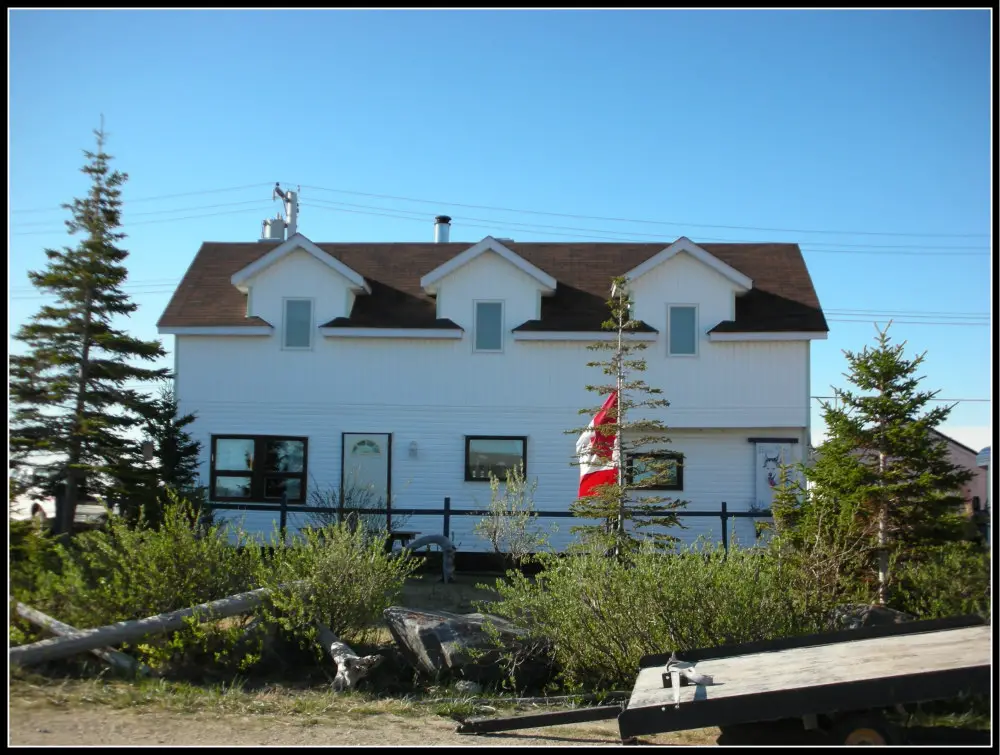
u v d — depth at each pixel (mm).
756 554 8867
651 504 11750
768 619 8195
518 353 20406
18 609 7953
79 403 13102
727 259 22875
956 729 6324
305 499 20234
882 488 10258
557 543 19281
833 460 10891
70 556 9203
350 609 9148
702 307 20312
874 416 10867
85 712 6312
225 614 8648
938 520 10328
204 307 21250
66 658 7789
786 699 5586
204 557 9117
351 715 6902
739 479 19938
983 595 9117
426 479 20266
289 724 6461
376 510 16203
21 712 6164
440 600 12789
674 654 7105
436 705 7504
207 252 23891
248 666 8570
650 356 20188
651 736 6691
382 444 20391
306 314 20719
